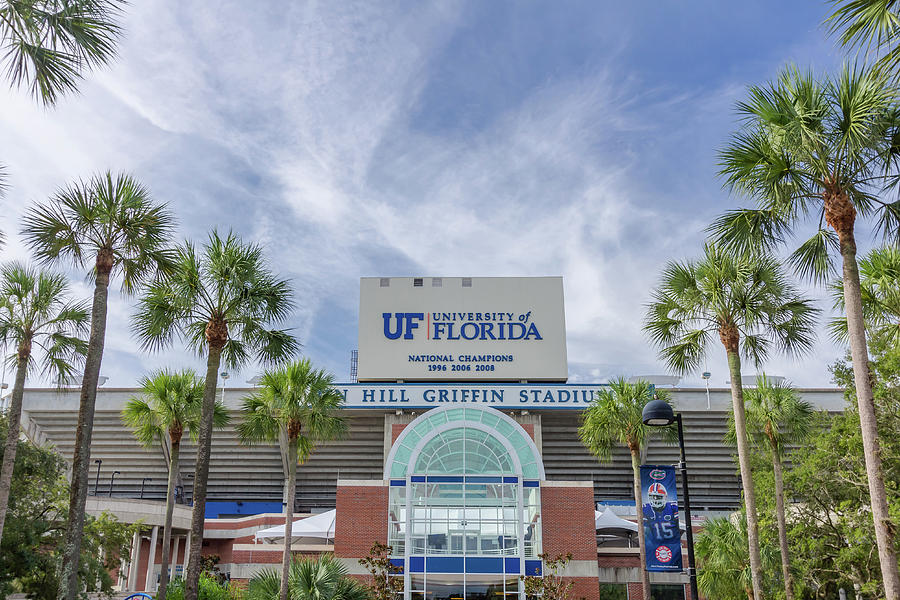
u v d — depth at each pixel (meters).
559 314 57.06
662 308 26.12
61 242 21.86
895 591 14.57
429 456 43.00
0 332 26.72
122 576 48.00
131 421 33.44
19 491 31.00
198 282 24.25
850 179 16.86
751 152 17.47
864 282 24.98
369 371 55.94
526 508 42.81
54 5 13.27
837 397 55.16
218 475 60.19
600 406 33.50
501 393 53.31
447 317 57.00
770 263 24.39
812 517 35.16
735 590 33.66
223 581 43.94
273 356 26.09
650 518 26.27
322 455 58.53
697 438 57.34
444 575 40.19
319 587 27.86
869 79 14.80
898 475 30.45
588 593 41.25
